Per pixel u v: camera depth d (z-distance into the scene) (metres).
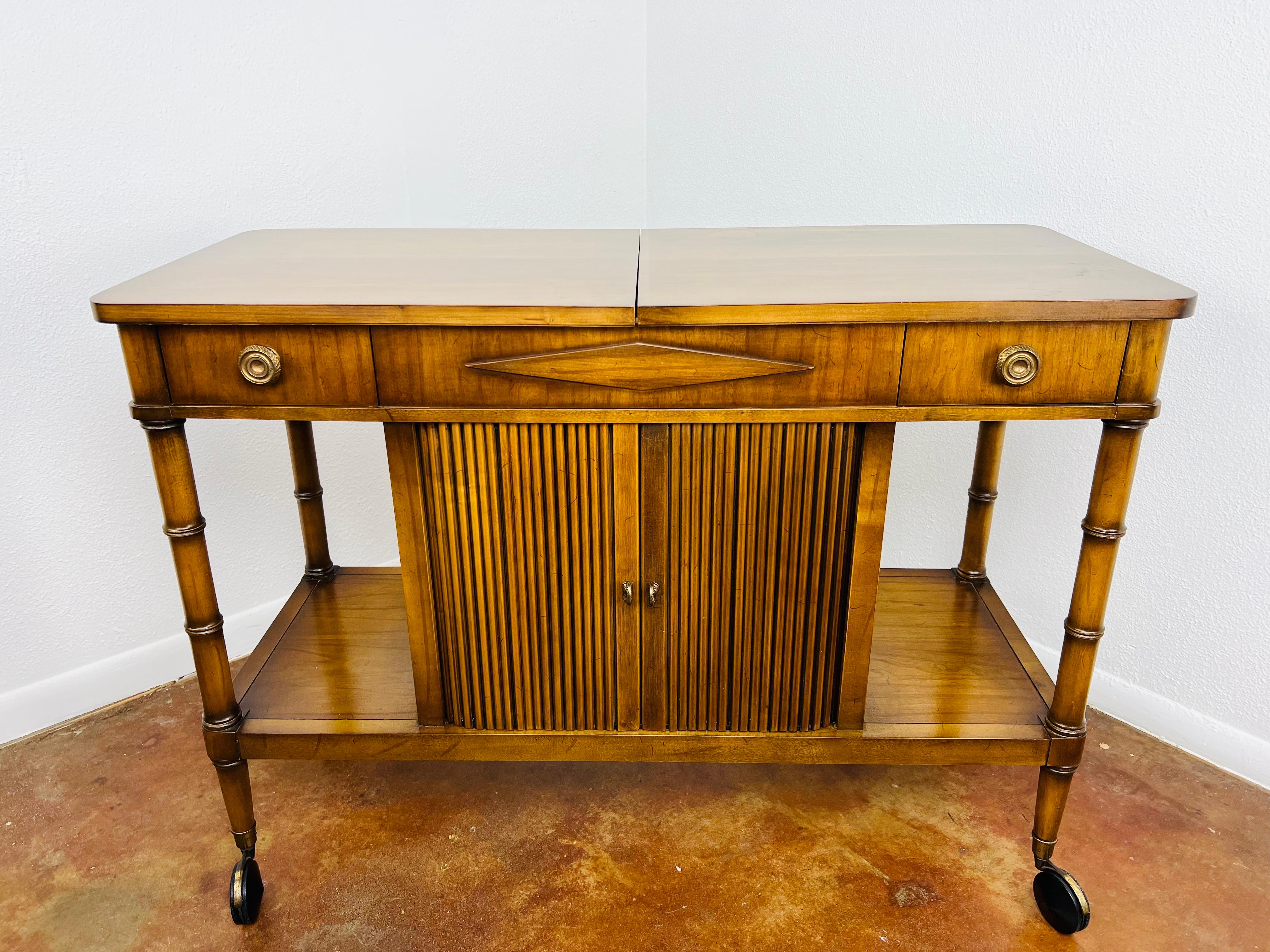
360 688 1.46
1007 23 1.59
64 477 1.69
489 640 1.31
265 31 1.70
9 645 1.71
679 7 2.10
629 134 2.27
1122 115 1.50
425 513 1.24
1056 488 1.75
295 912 1.38
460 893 1.41
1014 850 1.49
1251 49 1.34
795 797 1.60
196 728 1.78
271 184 1.78
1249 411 1.48
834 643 1.31
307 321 1.09
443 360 1.13
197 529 1.23
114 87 1.57
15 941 1.34
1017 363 1.11
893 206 1.84
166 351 1.13
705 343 1.12
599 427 1.18
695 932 1.34
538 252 1.43
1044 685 1.45
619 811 1.58
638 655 1.32
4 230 1.53
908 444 1.95
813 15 1.84
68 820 1.56
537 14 2.02
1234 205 1.42
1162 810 1.56
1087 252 1.37
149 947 1.33
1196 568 1.61
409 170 1.95
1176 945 1.31
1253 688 1.58
